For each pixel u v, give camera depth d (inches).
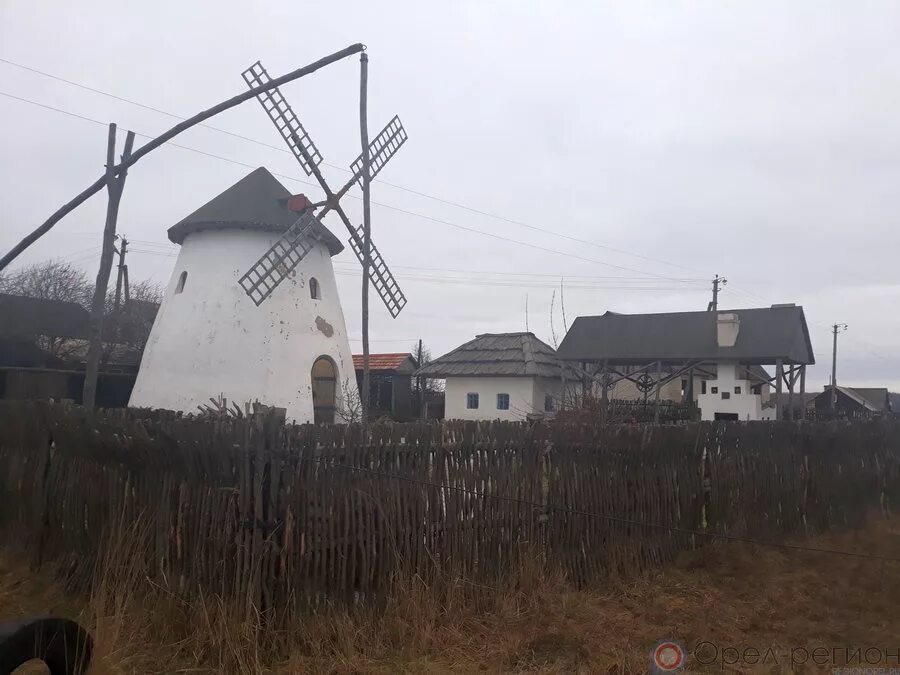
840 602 288.0
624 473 325.7
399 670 209.3
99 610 226.2
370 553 239.0
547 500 294.2
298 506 225.6
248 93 412.2
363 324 511.8
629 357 1294.3
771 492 400.8
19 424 323.6
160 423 235.0
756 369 1417.3
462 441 268.8
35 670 203.8
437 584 250.1
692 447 358.6
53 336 1083.3
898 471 518.3
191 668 203.0
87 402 439.5
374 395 1481.3
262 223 762.2
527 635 238.1
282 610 218.7
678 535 346.6
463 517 266.1
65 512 281.7
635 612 271.3
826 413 1230.3
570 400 981.8
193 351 732.7
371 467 243.4
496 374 1343.5
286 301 757.3
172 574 230.1
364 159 516.1
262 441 220.5
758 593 298.2
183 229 784.9
